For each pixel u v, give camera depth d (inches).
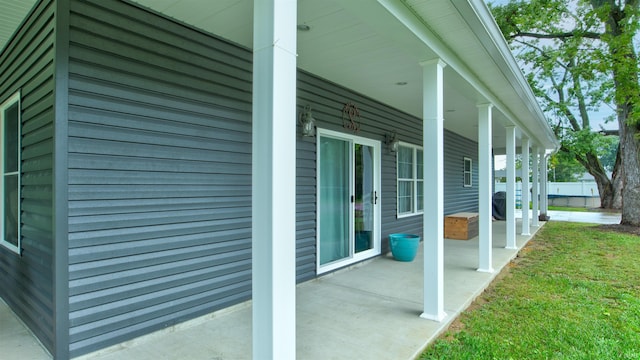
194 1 96.2
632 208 387.5
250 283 133.6
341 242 187.5
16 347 93.7
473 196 422.6
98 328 91.6
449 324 118.0
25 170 108.7
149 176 102.5
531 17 516.7
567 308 135.6
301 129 157.8
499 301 144.2
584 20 427.5
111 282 94.2
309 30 113.3
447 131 339.6
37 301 98.2
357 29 112.6
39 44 96.7
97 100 91.3
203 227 117.6
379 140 218.5
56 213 84.1
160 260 105.4
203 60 117.0
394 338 103.3
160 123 105.0
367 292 147.7
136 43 99.0
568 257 233.6
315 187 167.6
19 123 113.6
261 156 63.4
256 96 64.4
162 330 105.6
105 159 92.9
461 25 105.7
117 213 95.3
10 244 128.3
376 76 164.7
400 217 245.6
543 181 476.7
